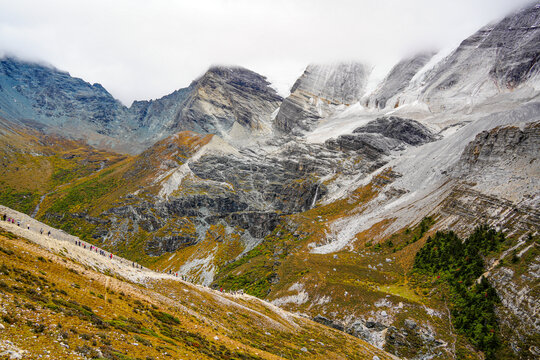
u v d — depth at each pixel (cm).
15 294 3306
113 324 3744
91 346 2934
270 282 16725
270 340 6975
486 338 9162
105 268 6556
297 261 17112
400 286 12775
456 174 18438
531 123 15550
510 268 10488
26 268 4181
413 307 11212
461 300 10738
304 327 9881
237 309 8306
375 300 12069
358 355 8369
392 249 15762
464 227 13912
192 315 6025
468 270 11575
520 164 14688
